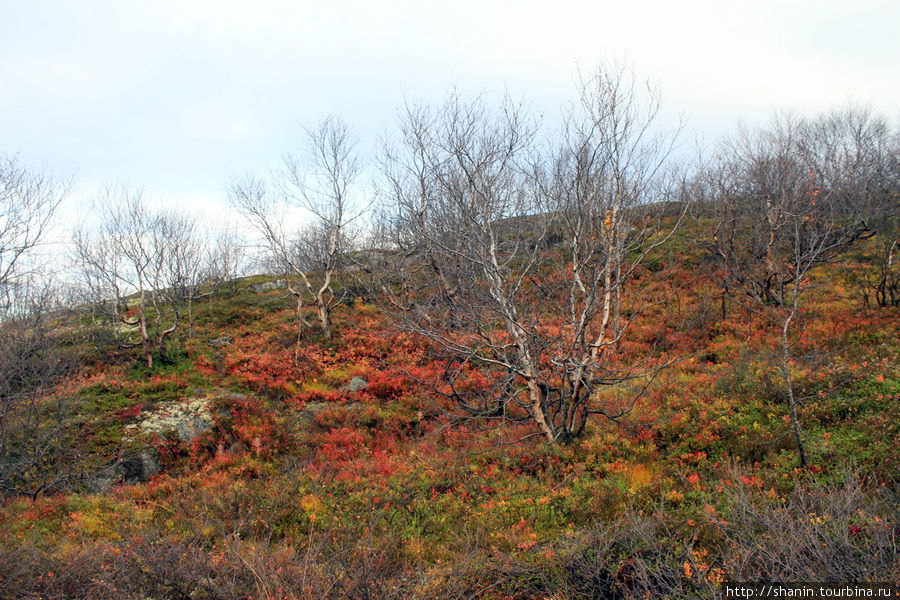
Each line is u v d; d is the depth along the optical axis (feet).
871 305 56.90
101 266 79.87
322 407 60.13
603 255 45.14
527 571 23.90
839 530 20.43
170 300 92.68
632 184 44.57
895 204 76.43
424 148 48.44
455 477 38.11
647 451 37.58
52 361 53.93
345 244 95.66
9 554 26.48
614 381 44.96
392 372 65.57
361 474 40.98
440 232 49.78
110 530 35.50
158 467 49.62
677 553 22.43
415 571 25.52
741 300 64.90
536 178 46.37
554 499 32.37
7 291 62.23
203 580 24.04
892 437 30.53
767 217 64.59
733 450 34.50
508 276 44.47
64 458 48.49
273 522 33.27
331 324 85.46
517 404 46.52
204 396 62.28
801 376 41.19
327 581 22.94
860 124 92.94
